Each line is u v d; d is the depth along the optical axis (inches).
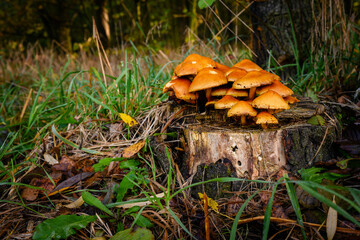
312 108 24.1
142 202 21.0
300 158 21.7
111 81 44.2
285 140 21.4
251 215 20.0
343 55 31.5
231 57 39.8
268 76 21.3
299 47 33.5
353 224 18.3
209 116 24.7
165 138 25.0
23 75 59.1
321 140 22.1
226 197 21.6
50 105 39.4
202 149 22.3
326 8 30.0
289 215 19.4
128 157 24.3
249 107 20.8
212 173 21.8
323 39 30.2
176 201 21.6
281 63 35.0
